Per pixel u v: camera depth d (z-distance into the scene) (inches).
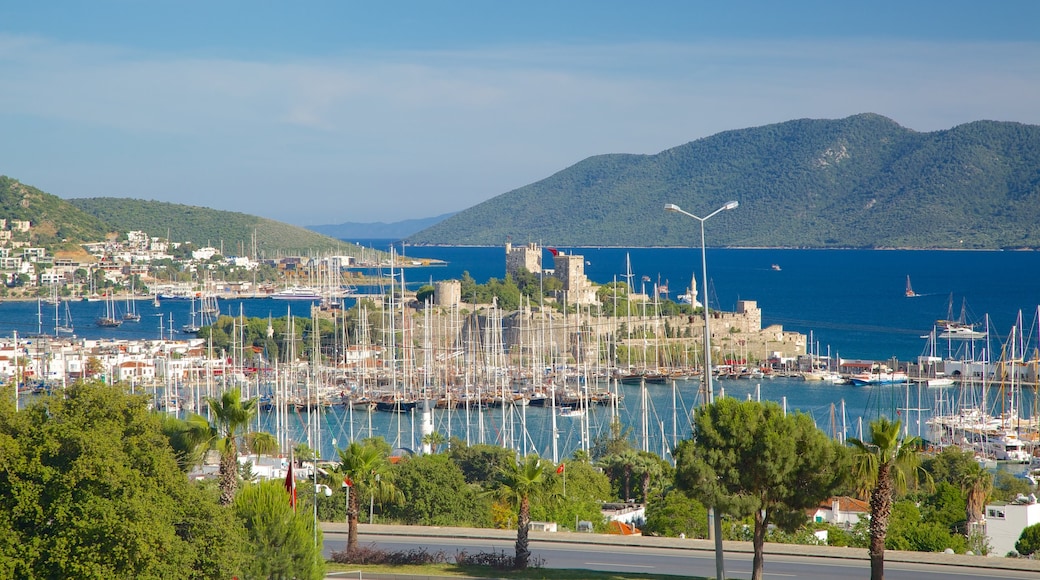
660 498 4810.5
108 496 2325.3
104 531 2212.1
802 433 2716.5
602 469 5575.8
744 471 2701.8
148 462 2470.5
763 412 2743.6
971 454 5757.9
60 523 2252.7
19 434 2391.7
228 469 2765.7
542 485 3073.3
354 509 3206.2
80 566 2192.4
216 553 2464.3
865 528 3917.3
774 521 2758.4
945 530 3841.0
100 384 2605.8
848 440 2581.2
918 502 4527.6
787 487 2682.1
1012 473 6555.1
